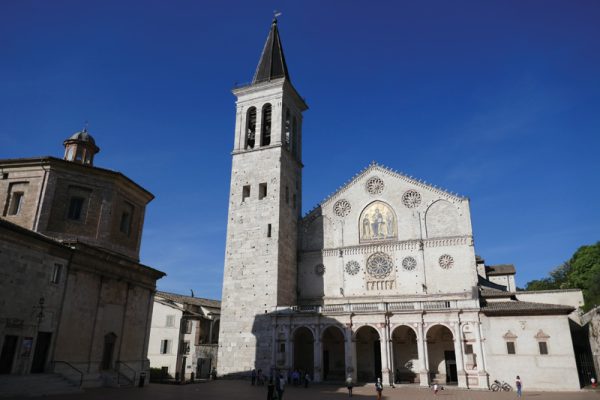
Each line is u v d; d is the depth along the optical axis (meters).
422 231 57.47
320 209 63.91
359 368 54.81
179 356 60.34
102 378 37.59
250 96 68.69
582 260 66.00
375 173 62.19
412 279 55.91
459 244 55.22
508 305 48.06
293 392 40.62
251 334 55.50
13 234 30.78
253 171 63.94
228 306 58.06
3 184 41.03
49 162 40.44
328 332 57.12
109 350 39.81
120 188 44.66
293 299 60.12
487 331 45.78
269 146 63.97
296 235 63.97
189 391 38.38
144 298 44.97
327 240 62.25
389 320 49.38
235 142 67.00
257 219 60.88
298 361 57.00
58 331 34.06
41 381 30.81
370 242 59.66
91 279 38.00
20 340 30.92
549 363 43.12
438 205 57.84
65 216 40.66
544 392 40.78
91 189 42.44
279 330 54.00
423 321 48.03
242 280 58.56
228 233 61.81
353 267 59.38
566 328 43.62
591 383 46.81
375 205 60.97
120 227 44.84
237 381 52.25
